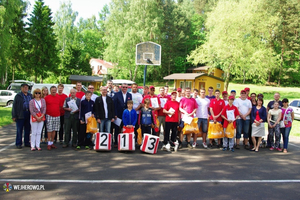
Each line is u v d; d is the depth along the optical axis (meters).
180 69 57.72
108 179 5.16
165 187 4.81
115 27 41.94
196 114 8.61
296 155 7.83
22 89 7.69
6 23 24.84
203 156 7.39
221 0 32.09
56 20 51.81
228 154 7.75
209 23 32.53
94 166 6.04
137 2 39.72
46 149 7.64
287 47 43.25
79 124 7.97
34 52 33.72
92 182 4.96
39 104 7.43
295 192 4.79
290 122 8.22
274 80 51.75
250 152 8.13
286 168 6.38
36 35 33.44
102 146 7.45
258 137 8.40
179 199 4.27
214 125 8.21
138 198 4.26
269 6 41.78
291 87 45.31
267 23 32.84
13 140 8.82
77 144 7.77
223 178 5.46
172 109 8.16
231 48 30.19
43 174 5.36
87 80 37.53
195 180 5.27
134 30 38.59
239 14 29.94
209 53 32.72
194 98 8.75
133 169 5.89
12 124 12.49
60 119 8.62
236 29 30.75
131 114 7.77
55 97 7.71
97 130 7.75
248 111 8.42
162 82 56.12
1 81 35.97
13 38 30.47
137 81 56.06
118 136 7.60
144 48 18.81
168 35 54.03
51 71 35.94
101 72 62.84
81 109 7.73
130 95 8.49
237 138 8.63
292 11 42.06
